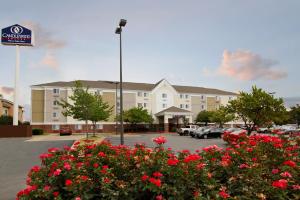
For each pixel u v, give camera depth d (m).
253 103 22.95
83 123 60.78
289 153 6.18
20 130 39.22
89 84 62.78
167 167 4.51
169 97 68.25
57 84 61.22
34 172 5.21
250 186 4.47
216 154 5.72
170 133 55.94
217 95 73.44
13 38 43.09
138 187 4.53
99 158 5.34
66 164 4.95
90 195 4.58
